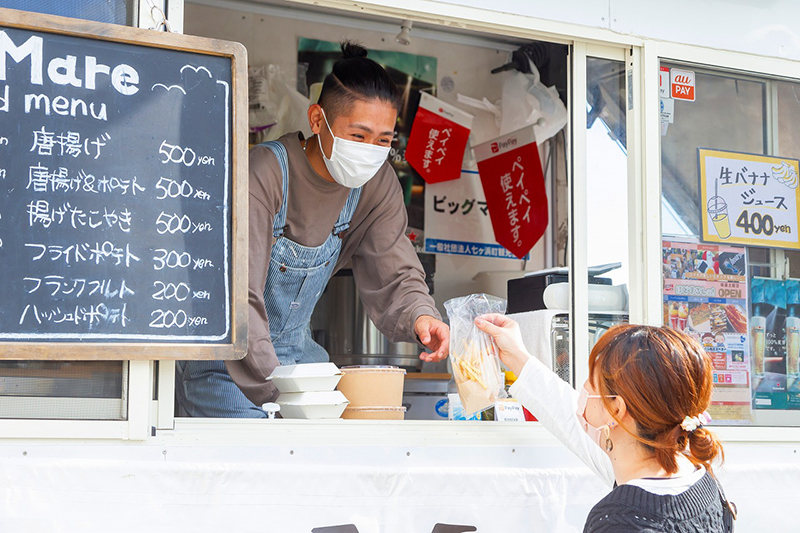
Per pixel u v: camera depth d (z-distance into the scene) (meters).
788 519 2.57
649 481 1.54
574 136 2.68
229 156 2.18
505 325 2.40
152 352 2.02
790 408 2.79
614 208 2.70
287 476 2.09
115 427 2.04
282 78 3.82
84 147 2.06
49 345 1.94
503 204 3.95
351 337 3.68
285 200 2.78
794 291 2.86
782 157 2.92
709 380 1.57
